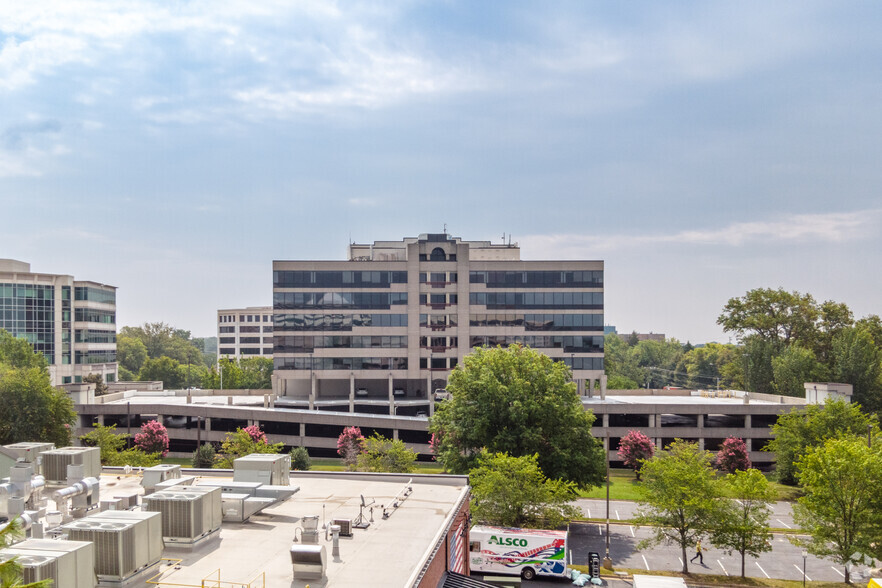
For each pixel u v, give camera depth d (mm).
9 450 27453
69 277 110625
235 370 143375
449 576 24922
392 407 96625
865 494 38938
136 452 58656
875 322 118562
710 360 191750
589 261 98188
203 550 21688
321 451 85625
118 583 17578
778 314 115750
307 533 21797
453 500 29609
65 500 23234
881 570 42875
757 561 45719
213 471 33719
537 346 97500
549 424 53688
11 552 15852
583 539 50375
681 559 45906
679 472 42844
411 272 97375
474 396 56219
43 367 96000
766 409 86250
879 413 97562
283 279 96375
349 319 96688
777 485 70500
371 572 20172
